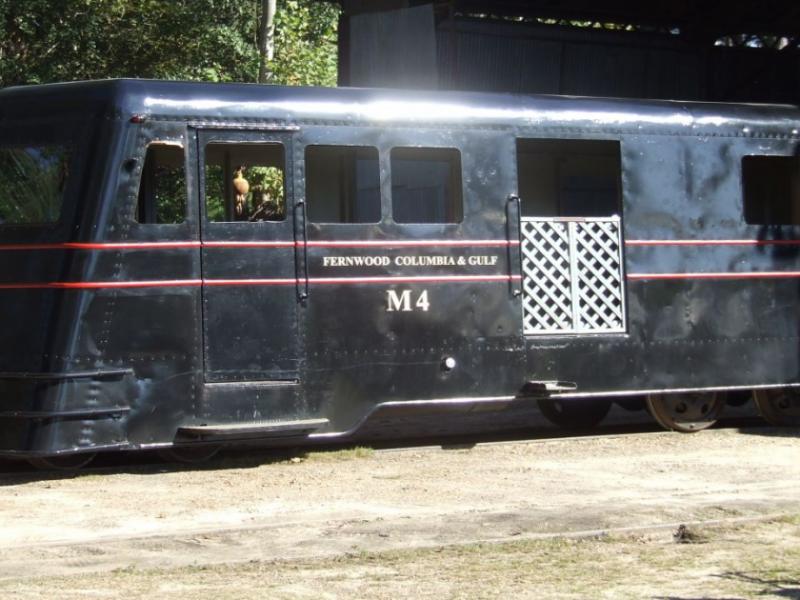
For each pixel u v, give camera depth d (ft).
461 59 65.98
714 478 33.42
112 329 34.35
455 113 38.99
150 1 69.56
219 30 70.18
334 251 37.17
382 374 37.73
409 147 38.34
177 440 35.04
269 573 22.68
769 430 43.98
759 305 43.37
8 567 23.24
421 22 63.36
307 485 32.73
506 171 39.63
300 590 21.26
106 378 34.19
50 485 32.89
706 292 42.52
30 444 33.55
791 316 43.91
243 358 35.86
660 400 43.01
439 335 38.50
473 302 39.01
